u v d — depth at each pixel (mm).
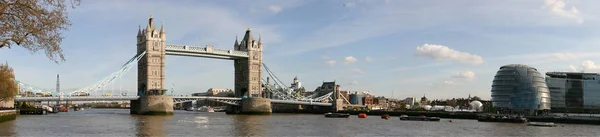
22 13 33531
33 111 183875
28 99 166750
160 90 197125
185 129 101938
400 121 150000
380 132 100062
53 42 35188
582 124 134625
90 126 106812
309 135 90938
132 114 194375
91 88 190250
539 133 101875
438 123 138500
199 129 102688
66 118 143125
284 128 109250
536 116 152375
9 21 33531
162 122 128000
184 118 155625
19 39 33781
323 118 171875
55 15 34969
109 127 104750
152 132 93000
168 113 191625
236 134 91250
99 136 82688
